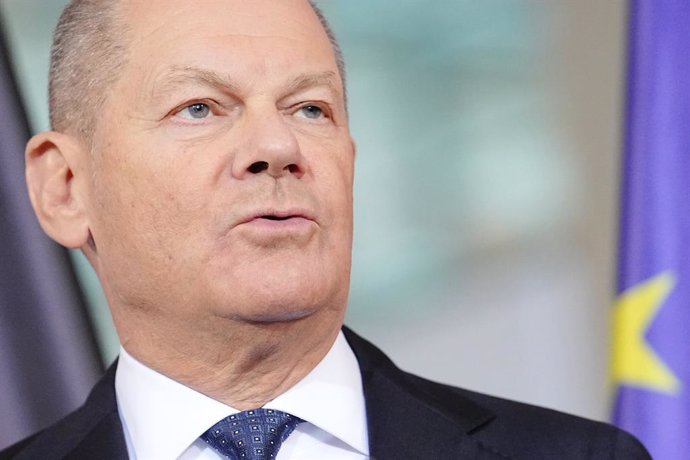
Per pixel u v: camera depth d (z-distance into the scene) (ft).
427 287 23.27
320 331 11.93
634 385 16.51
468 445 11.95
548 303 22.95
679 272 16.43
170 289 11.71
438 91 23.47
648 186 16.53
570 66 23.15
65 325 18.75
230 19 11.99
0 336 18.52
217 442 11.89
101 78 12.26
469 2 23.45
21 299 18.65
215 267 11.43
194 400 12.11
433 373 23.15
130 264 12.00
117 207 12.05
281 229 11.27
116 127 12.07
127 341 12.46
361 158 23.38
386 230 23.36
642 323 16.51
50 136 12.92
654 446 16.38
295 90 11.85
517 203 23.21
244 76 11.71
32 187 13.16
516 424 12.28
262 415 11.91
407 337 23.24
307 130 11.92
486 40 23.43
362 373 12.69
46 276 18.71
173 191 11.60
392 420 12.15
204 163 11.55
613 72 22.94
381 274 23.29
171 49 11.89
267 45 11.86
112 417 12.48
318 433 12.03
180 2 12.16
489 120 23.34
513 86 23.32
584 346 22.79
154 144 11.76
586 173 23.02
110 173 12.11
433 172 23.36
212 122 11.80
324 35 12.52
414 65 23.52
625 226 16.69
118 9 12.35
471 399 12.82
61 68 12.79
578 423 12.34
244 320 11.52
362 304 23.29
